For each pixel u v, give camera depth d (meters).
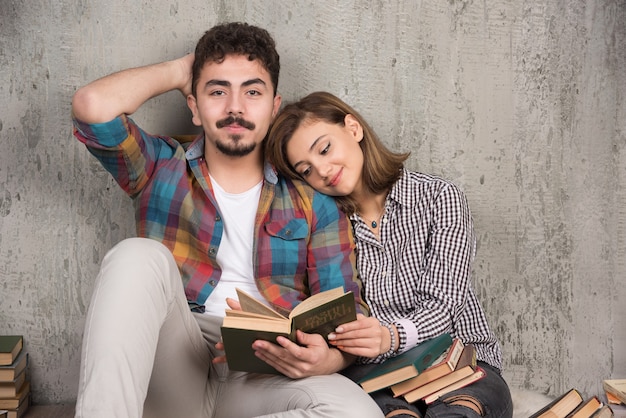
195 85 1.86
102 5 2.12
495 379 1.77
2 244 2.15
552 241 2.28
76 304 2.18
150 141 1.88
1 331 2.17
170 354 1.62
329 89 2.19
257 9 2.15
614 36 2.24
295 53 2.17
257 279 1.87
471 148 2.24
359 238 1.95
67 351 2.19
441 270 1.84
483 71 2.22
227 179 1.90
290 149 1.89
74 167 2.15
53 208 2.16
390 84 2.20
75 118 1.72
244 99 1.80
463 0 2.20
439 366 1.68
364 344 1.64
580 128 2.26
